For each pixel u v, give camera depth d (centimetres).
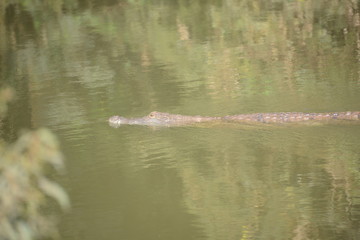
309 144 2464
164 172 2292
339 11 5181
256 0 5816
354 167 2245
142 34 4866
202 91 3322
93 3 6003
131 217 1973
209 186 2161
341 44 4216
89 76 3803
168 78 3653
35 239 1795
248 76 3581
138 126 2830
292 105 2936
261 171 2256
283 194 2098
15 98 3406
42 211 2039
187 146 2548
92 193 2147
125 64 4044
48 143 1173
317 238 1822
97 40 4766
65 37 4925
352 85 3206
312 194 2083
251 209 2006
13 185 1177
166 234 1870
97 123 2895
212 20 5188
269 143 2516
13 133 2808
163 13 5559
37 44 4744
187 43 4538
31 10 5838
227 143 2556
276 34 4644
